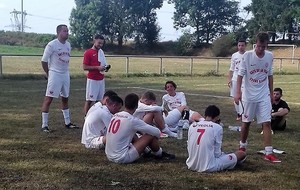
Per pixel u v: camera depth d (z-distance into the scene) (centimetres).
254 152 684
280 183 528
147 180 520
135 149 588
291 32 6788
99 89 864
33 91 1502
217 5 7356
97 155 628
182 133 786
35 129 816
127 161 586
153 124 743
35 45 7000
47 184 493
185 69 2989
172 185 505
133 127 584
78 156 621
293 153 688
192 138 569
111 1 7094
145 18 7238
